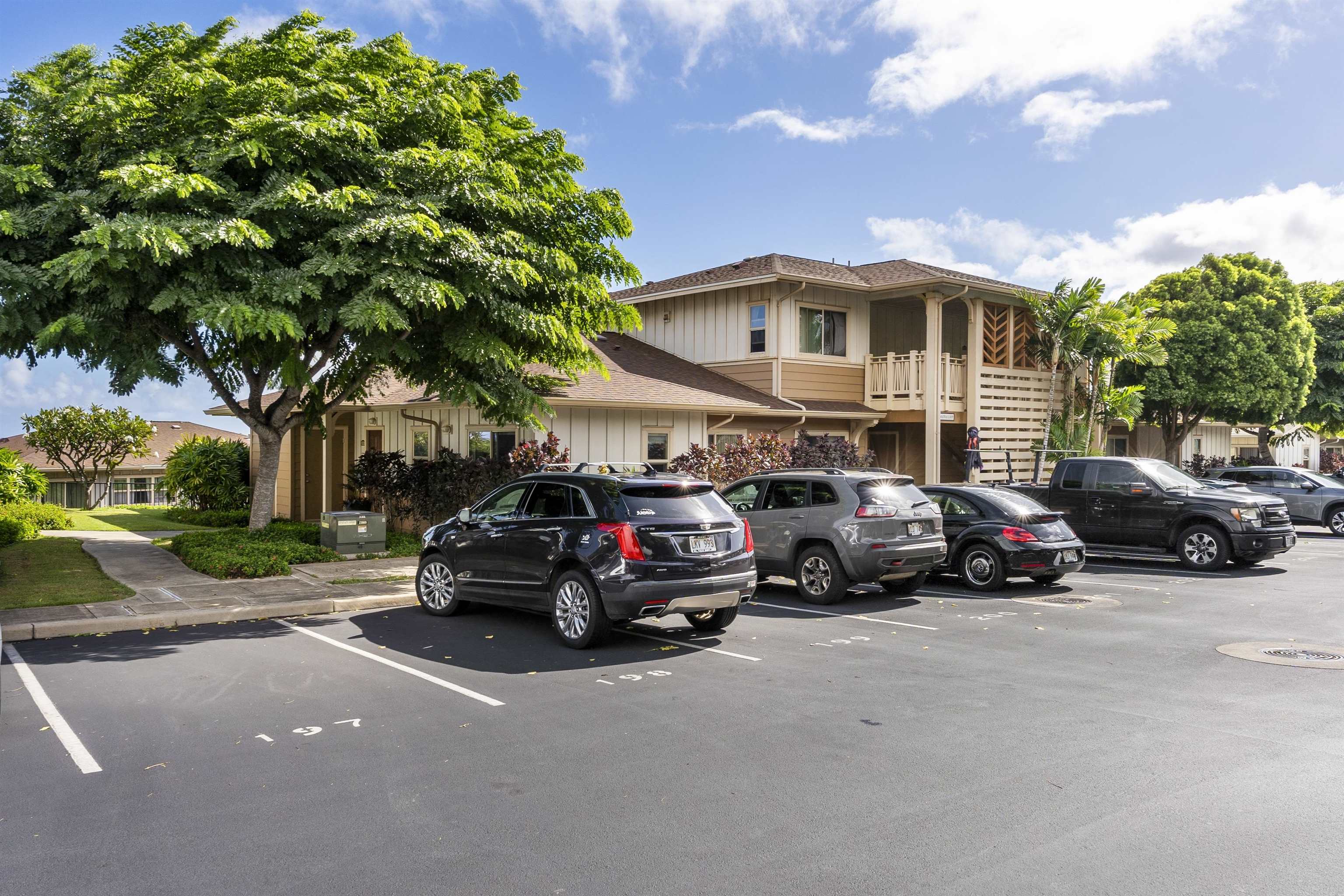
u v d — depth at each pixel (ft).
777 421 75.25
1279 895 12.55
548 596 30.30
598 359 54.24
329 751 18.90
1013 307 85.61
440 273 41.52
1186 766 17.79
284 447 83.92
